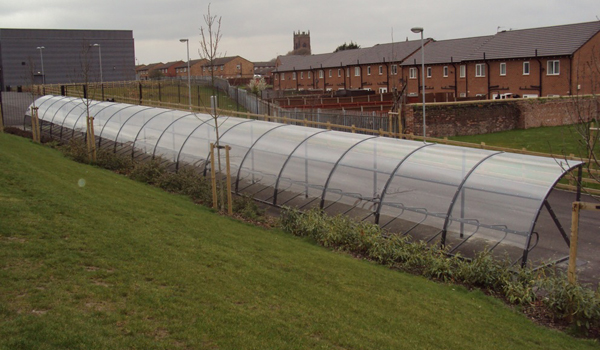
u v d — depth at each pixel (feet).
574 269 32.12
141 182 62.28
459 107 110.22
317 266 34.78
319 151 57.47
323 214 49.42
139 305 23.43
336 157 54.85
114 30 298.97
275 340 22.57
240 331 22.70
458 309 30.99
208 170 66.39
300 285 30.17
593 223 52.60
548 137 103.65
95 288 24.21
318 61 256.32
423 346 25.14
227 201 52.90
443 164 47.50
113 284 25.21
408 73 187.83
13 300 21.83
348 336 24.41
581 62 133.49
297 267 33.60
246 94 154.20
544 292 35.24
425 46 194.39
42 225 31.12
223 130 70.69
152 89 212.02
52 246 28.19
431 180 46.14
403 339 25.49
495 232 40.65
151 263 28.78
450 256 41.55
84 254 28.12
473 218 42.16
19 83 276.41
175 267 28.89
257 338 22.45
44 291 23.00
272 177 58.49
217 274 29.17
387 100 155.53
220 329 22.54
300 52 592.60
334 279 32.55
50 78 281.95
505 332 28.60
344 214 50.26
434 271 37.40
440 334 26.86
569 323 30.83
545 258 40.78
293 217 47.39
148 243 32.09
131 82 220.64
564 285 31.12
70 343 19.25
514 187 41.27
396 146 53.72
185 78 273.95
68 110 108.58
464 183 43.98
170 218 40.91
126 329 21.16
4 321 19.95
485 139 105.29
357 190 50.75
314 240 44.32
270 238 41.86
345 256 40.14
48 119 112.27
